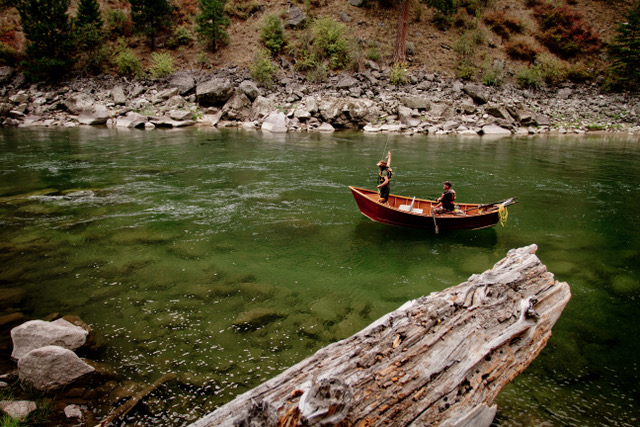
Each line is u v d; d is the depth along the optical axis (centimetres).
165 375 344
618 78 2933
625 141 2138
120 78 2653
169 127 2322
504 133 2381
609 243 717
